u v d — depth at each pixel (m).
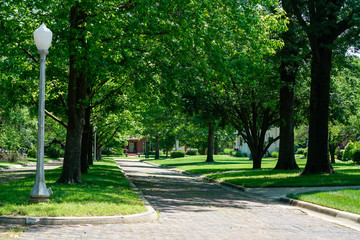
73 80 15.77
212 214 10.56
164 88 19.22
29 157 60.38
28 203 9.71
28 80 18.05
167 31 15.41
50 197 10.69
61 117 25.88
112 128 49.09
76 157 16.47
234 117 34.56
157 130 65.12
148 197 14.26
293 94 28.83
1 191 12.06
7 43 15.84
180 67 17.53
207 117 31.22
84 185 15.48
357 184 17.39
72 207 9.20
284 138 28.98
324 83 22.64
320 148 22.61
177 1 14.55
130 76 17.61
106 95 25.03
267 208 12.30
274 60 22.11
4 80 17.28
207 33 15.30
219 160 61.25
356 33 20.75
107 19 14.76
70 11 15.84
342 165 37.25
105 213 8.90
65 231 7.49
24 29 16.19
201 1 15.03
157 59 17.64
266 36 16.66
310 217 10.59
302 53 24.38
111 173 27.03
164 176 29.86
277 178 21.30
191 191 17.77
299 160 52.34
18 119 37.41
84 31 14.38
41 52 10.12
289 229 8.64
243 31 16.61
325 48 22.45
